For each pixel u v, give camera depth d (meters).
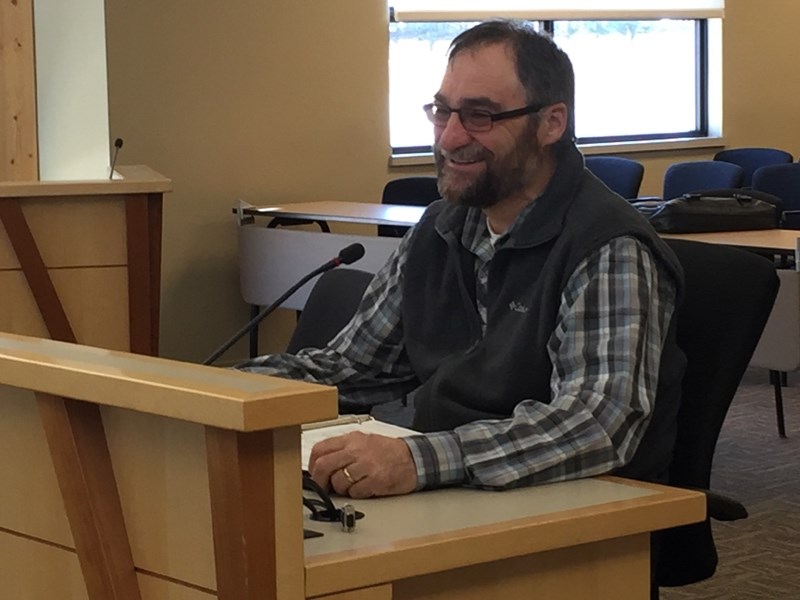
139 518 0.97
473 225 1.67
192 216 5.29
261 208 5.12
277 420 0.84
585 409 1.36
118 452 0.97
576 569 1.14
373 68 5.70
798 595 2.78
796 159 7.50
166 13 5.14
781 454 3.98
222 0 5.27
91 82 4.98
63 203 3.04
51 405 0.97
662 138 6.98
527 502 1.20
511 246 1.57
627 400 1.39
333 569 0.94
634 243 1.50
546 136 1.59
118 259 3.12
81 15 4.93
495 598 1.09
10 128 4.77
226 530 0.87
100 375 0.92
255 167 5.43
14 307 3.03
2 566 1.12
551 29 6.45
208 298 5.36
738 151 6.28
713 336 1.65
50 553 1.07
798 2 7.37
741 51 7.16
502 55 1.58
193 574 0.93
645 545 1.20
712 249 1.70
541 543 1.09
